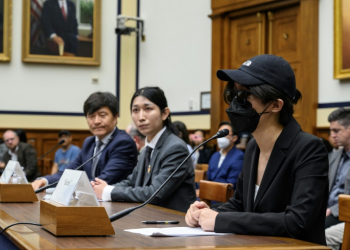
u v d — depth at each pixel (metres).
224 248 1.33
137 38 9.11
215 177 5.11
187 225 1.84
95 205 1.57
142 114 2.86
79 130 9.10
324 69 6.28
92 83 9.21
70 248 1.32
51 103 9.07
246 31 7.32
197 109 8.09
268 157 1.86
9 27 8.88
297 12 6.65
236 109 1.79
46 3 9.02
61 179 1.75
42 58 8.99
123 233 1.62
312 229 1.72
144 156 2.96
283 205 1.77
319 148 1.73
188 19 8.32
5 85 8.92
